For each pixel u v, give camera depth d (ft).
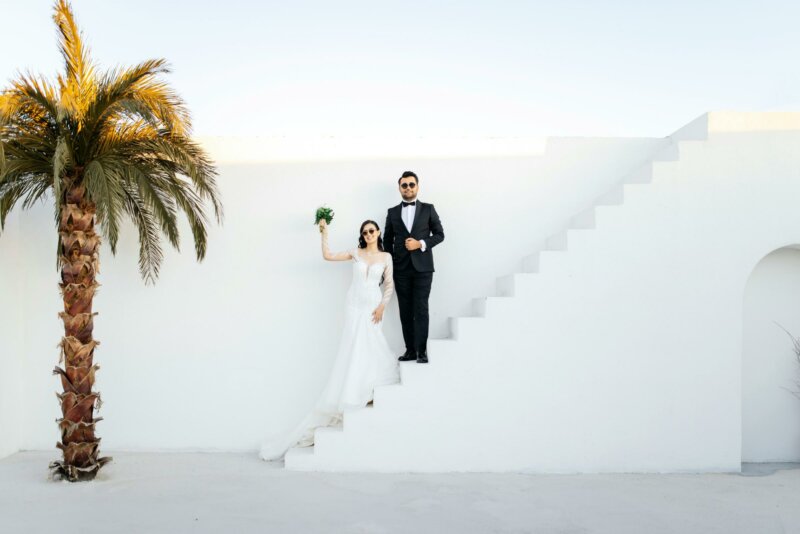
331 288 17.76
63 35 14.12
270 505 12.54
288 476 14.85
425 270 16.25
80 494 13.20
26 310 17.70
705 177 16.14
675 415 15.93
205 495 13.17
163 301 17.72
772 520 12.01
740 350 15.98
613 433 15.84
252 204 17.93
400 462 15.52
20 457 16.62
